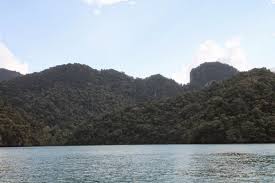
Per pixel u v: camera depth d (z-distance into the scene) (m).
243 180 49.91
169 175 57.03
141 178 54.34
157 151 132.50
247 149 124.19
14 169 70.75
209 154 104.44
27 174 61.69
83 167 73.56
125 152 132.88
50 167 74.62
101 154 123.44
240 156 92.81
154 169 66.44
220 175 55.66
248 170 61.16
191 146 165.00
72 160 95.44
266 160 79.56
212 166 69.38
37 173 63.16
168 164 76.31
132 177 55.81
